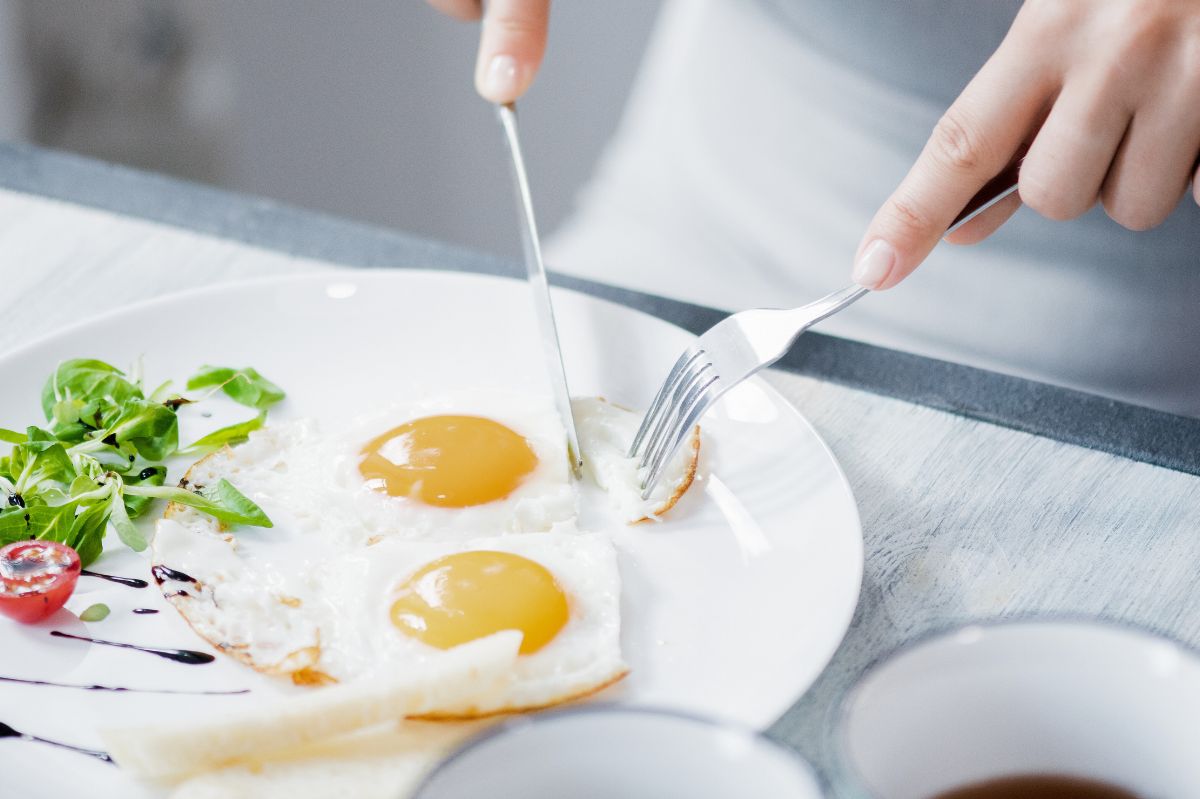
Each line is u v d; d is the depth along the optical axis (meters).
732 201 0.81
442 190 1.41
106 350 0.60
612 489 0.55
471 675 0.47
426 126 1.36
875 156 0.76
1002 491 0.56
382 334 0.61
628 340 0.60
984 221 0.58
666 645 0.50
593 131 1.32
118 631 0.50
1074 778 0.41
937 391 0.60
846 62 0.76
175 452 0.56
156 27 1.24
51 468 0.54
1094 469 0.57
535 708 0.48
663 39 0.90
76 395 0.57
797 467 0.55
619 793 0.40
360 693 0.46
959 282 0.74
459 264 0.67
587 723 0.40
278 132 1.36
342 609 0.51
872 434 0.58
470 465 0.55
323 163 1.39
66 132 1.26
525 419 0.57
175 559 0.52
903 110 0.75
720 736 0.40
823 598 0.51
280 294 0.62
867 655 0.50
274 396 0.58
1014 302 0.74
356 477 0.55
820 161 0.78
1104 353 0.73
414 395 0.59
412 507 0.55
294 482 0.55
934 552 0.54
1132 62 0.53
